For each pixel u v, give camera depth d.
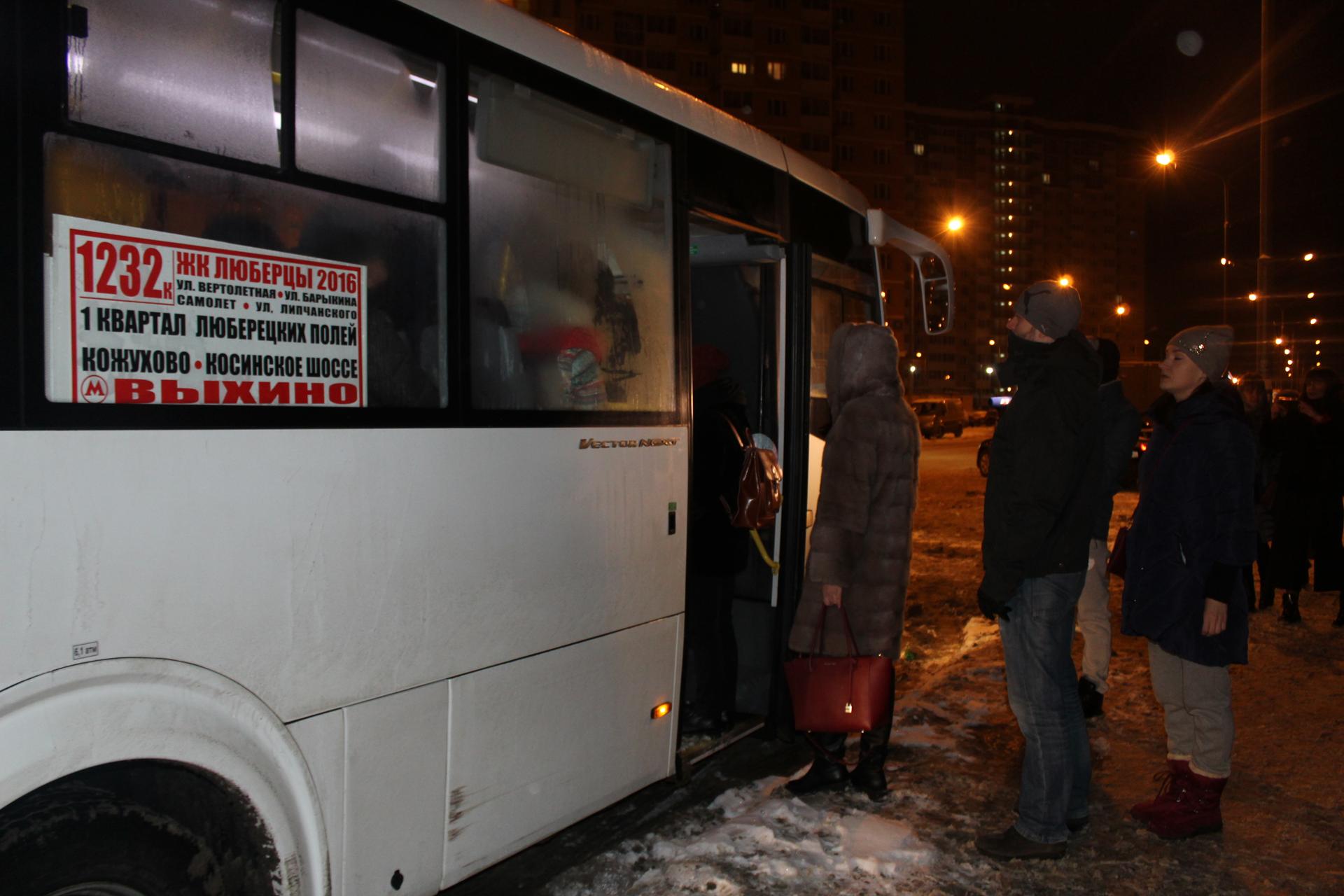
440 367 2.73
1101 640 5.07
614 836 4.02
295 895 2.33
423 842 2.70
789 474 4.68
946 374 143.50
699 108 4.05
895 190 94.12
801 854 3.58
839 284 5.37
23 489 1.88
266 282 2.30
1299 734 4.87
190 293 2.15
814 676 3.89
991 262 148.88
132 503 2.04
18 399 1.88
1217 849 3.66
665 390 3.67
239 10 2.28
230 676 2.21
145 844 2.06
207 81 2.21
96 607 1.97
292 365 2.35
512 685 2.96
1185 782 3.79
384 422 2.56
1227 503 3.55
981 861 3.56
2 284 1.86
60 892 1.94
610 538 3.35
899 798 4.11
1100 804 4.09
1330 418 7.05
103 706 1.96
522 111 3.07
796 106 85.62
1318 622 7.31
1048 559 3.42
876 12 93.00
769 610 4.77
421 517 2.65
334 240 2.46
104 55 2.03
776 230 4.61
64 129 1.96
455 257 2.78
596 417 3.30
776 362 4.73
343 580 2.45
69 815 1.95
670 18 82.06
